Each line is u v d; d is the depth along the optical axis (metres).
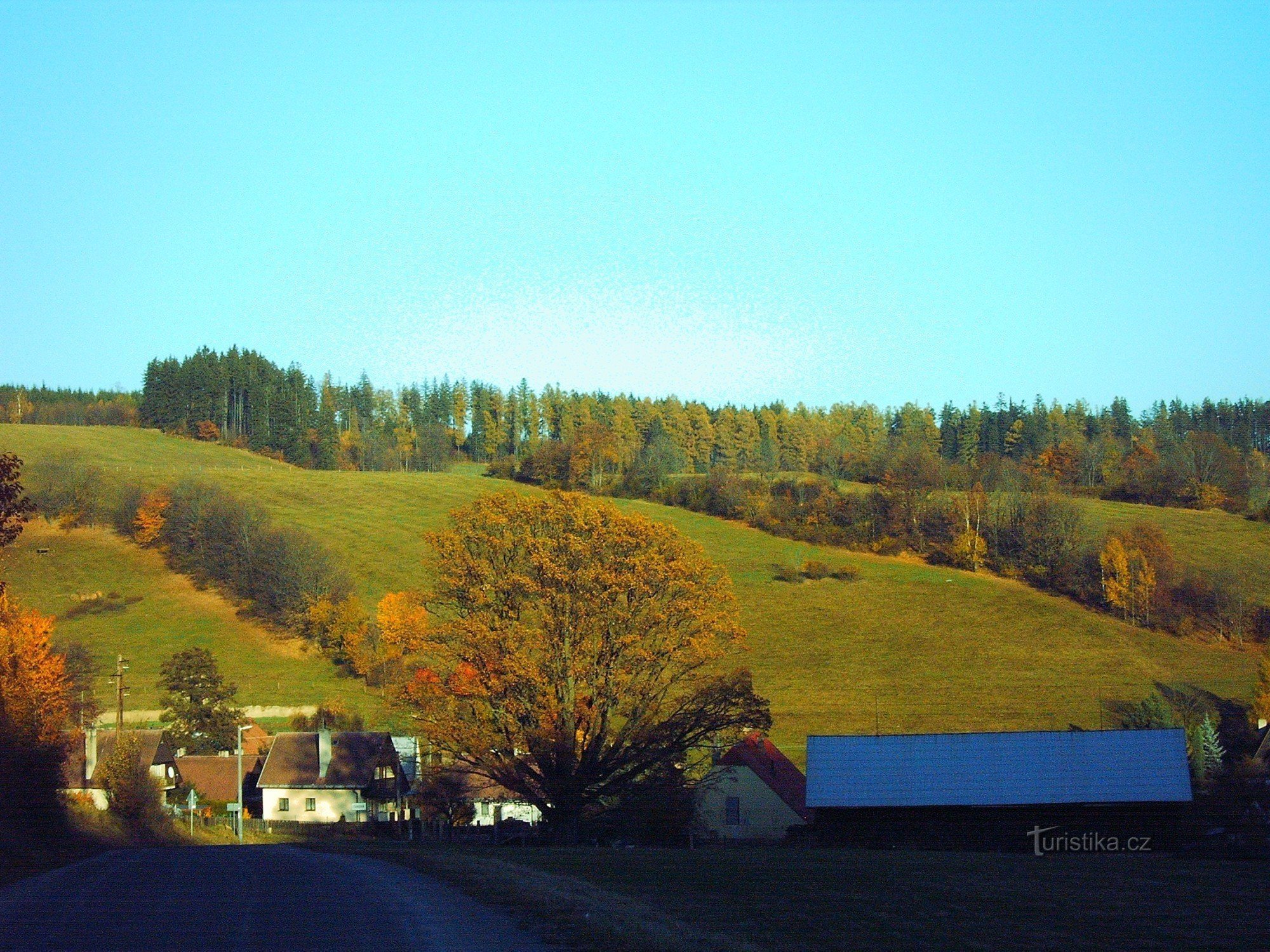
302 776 69.25
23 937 13.85
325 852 29.52
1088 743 40.12
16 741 36.31
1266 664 66.56
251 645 91.12
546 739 38.03
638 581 39.41
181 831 48.41
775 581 102.25
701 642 39.81
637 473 138.75
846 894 19.02
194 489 111.44
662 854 27.98
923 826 38.88
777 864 24.25
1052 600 96.88
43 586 99.19
